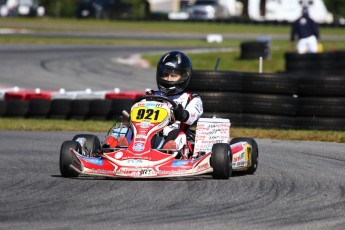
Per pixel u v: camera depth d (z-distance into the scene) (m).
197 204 23.77
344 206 24.02
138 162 27.61
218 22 188.00
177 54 31.62
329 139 44.31
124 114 30.14
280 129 48.09
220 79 47.56
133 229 19.89
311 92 47.81
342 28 174.25
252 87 48.00
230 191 26.33
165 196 25.02
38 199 24.39
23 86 77.12
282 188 27.44
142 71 90.56
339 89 47.41
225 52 106.44
